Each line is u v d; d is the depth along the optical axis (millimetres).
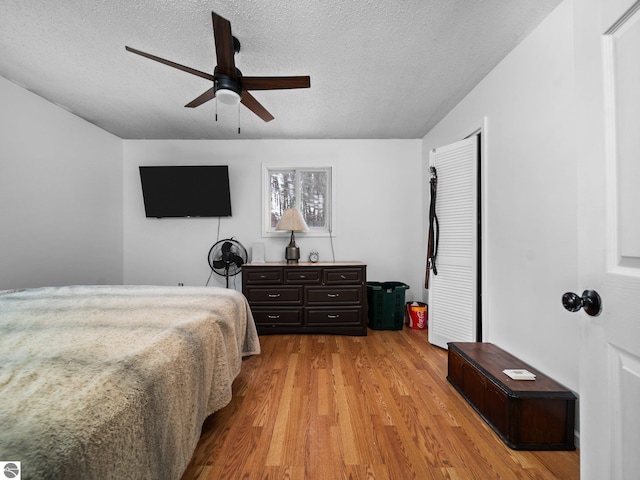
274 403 1790
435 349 2734
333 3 1577
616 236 716
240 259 3471
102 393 722
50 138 2719
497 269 2150
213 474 1235
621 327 688
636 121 662
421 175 3773
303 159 3773
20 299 1659
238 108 2904
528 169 1846
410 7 1606
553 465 1312
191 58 2074
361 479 1219
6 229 2348
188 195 3650
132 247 3740
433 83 2424
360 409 1729
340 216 3795
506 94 2057
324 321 3193
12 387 715
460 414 1692
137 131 3479
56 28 1779
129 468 715
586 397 796
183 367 1069
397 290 3367
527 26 1762
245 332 2049
